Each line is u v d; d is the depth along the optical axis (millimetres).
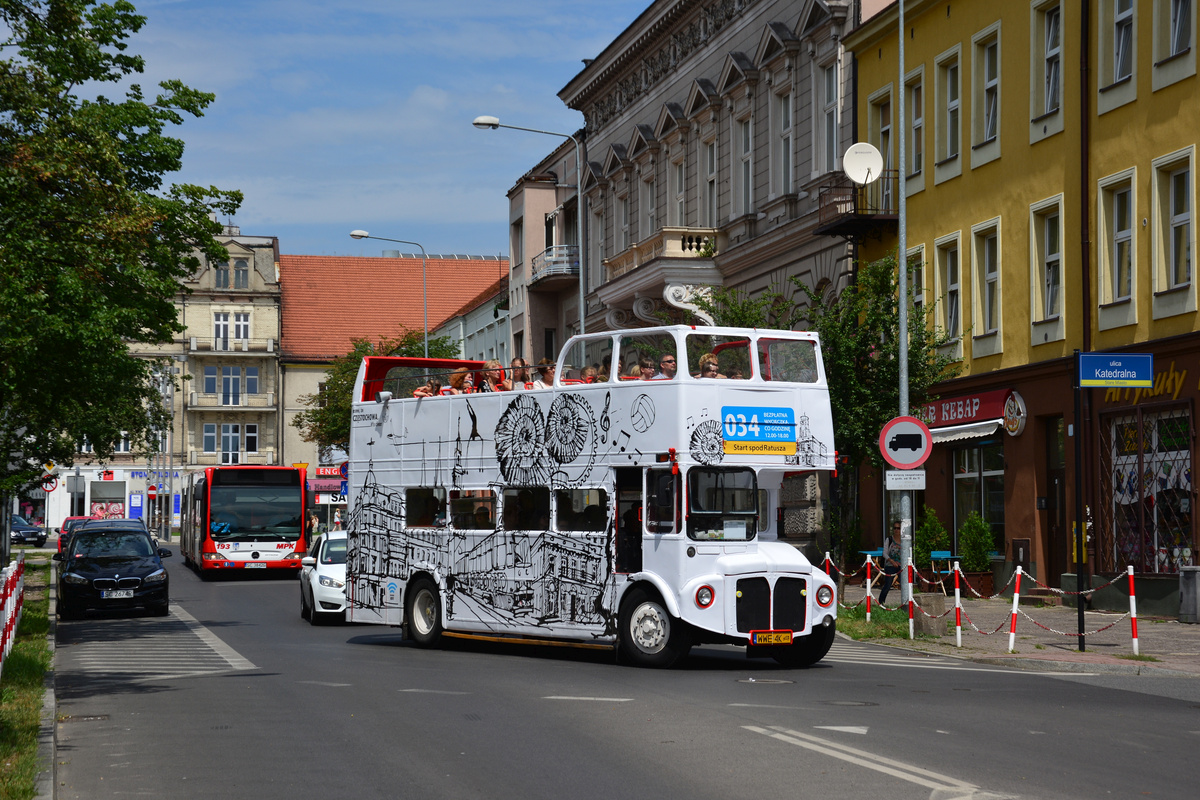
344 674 15438
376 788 8688
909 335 25641
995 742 10312
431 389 19984
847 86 34000
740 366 16672
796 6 36062
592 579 16938
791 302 27672
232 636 22047
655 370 16656
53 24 22953
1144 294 23938
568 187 56719
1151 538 23734
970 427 28891
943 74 30734
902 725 11188
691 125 42750
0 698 11922
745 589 16062
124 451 95500
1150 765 9414
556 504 17531
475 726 11234
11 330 19094
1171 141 23266
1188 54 22844
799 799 8219
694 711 12047
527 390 18094
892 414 25141
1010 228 28094
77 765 9609
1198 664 16297
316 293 100750
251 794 8539
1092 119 25406
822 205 33344
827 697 13125
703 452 16188
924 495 31672
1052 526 27000
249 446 97250
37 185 19828
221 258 24953
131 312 21172
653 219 46719
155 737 10812
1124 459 24531
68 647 19891
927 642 19281
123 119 23516
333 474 72750
